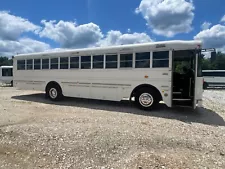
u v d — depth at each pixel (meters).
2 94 13.61
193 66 7.34
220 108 9.13
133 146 4.27
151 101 7.95
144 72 7.95
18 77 12.06
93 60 9.17
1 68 22.17
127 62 8.31
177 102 7.51
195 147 4.30
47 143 4.41
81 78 9.55
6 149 4.21
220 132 5.45
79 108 8.61
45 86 10.88
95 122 6.09
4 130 5.21
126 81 8.36
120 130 5.25
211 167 3.43
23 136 4.81
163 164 3.49
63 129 5.28
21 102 10.15
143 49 7.93
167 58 7.47
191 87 7.53
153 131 5.29
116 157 3.81
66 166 3.54
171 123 6.27
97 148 4.16
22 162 3.71
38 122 6.04
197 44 7.14
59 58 10.27
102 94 8.98
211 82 25.25
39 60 11.06
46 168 3.49
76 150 4.09
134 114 7.49
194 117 7.21
